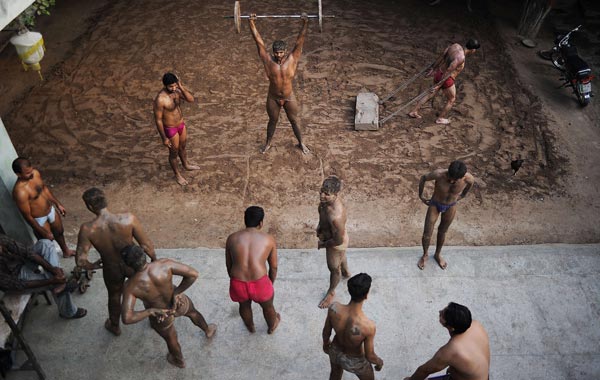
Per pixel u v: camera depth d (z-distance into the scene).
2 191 6.52
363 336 4.52
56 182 8.99
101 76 11.47
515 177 8.94
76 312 6.34
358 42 12.29
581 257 7.11
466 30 12.66
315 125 10.05
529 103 10.52
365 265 7.04
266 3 13.87
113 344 6.17
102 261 5.58
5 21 5.78
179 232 8.11
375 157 9.35
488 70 11.38
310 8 13.59
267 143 9.43
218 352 6.06
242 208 8.48
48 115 10.46
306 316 6.42
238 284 5.42
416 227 8.11
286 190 8.77
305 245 7.83
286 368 5.89
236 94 10.89
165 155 9.53
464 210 8.36
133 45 12.43
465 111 10.29
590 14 12.90
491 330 6.22
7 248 5.65
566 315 6.38
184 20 13.28
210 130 10.02
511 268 6.96
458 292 6.66
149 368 5.93
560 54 10.91
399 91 10.84
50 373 5.88
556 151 9.41
